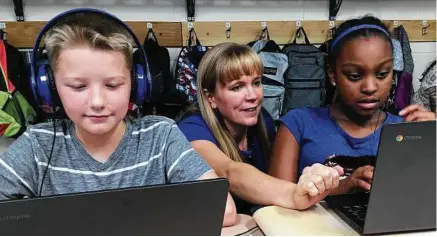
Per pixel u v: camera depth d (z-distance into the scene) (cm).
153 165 91
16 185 82
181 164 89
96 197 54
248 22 216
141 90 85
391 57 138
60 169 86
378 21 143
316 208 90
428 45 245
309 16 231
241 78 135
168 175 90
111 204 55
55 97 82
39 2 201
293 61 205
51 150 86
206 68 138
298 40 223
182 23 210
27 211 52
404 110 137
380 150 68
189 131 132
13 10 200
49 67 79
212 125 134
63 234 54
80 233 55
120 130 89
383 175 70
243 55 135
